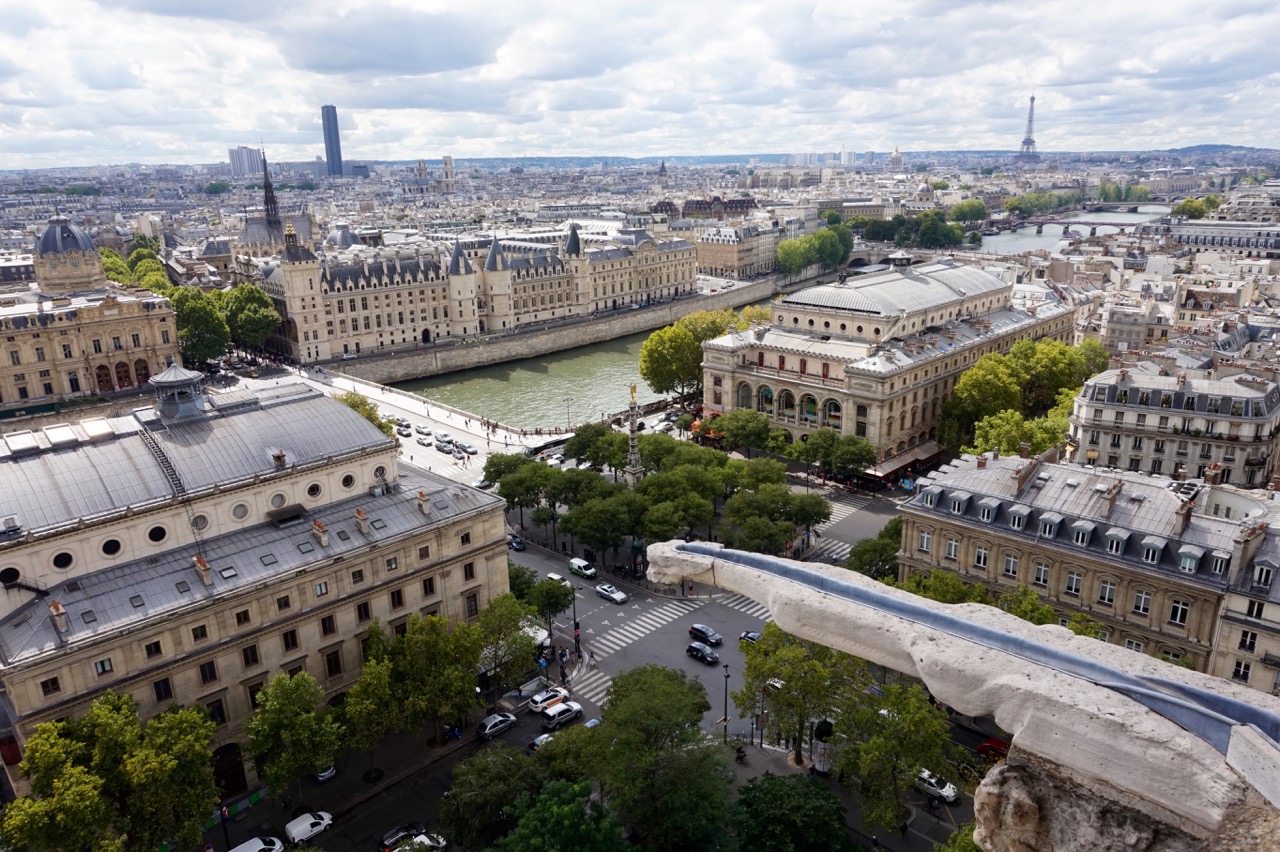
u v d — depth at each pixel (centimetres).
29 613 11000
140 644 11044
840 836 9794
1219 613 11944
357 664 13175
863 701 11281
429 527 13700
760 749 12962
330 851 11050
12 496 11506
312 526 13125
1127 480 14038
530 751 12875
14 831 8925
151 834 9869
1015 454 19825
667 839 10138
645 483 19438
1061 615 13538
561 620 16875
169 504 12156
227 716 11900
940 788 11675
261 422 14012
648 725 10194
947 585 12481
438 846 10950
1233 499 13862
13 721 10269
